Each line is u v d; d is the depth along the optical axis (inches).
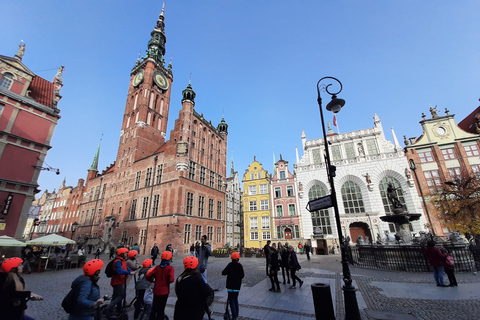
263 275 568.1
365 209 1424.7
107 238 1694.1
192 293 165.9
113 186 1914.4
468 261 525.3
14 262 150.0
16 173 814.5
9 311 138.5
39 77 1076.5
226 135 2137.1
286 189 1660.9
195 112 1723.7
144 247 1402.6
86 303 152.6
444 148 1391.5
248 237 1690.5
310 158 1669.5
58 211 2797.7
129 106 2171.5
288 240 1504.7
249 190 1802.4
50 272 679.7
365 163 1501.0
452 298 317.1
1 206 762.2
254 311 299.1
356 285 428.1
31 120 888.9
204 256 400.8
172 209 1380.4
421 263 540.1
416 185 1363.2
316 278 509.7
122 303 281.3
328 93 375.2
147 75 2078.0
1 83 850.1
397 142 1455.5
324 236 1371.8
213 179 1823.3
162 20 2642.7
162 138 2112.5
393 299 330.3
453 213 1066.7
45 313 302.0
